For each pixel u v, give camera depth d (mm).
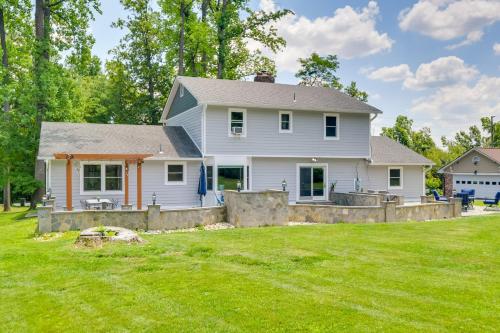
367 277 8414
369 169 27750
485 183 39875
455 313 6426
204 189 22281
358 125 26516
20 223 18094
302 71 48406
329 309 6578
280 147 24438
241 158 23500
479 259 10094
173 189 22422
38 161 26031
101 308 6887
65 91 27453
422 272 8844
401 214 18156
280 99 24922
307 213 18016
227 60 39594
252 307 6691
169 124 29797
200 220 16266
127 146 22469
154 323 6207
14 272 9000
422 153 49906
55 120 27297
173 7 36281
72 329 6137
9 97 25688
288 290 7535
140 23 40500
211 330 5887
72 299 7344
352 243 11969
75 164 20391
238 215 16172
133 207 21516
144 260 9867
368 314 6367
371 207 17406
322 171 25922
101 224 14555
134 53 41375
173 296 7309
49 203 16000
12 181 25031
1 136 24078
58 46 28609
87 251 10711
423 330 5785
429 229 14750
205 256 10312
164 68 40250
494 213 23000
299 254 10469
